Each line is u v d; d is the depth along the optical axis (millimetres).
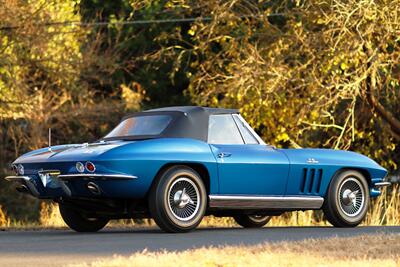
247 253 16656
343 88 40344
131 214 23234
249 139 23922
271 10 45812
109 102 58219
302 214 33156
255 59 42281
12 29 49906
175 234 21984
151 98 65562
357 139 46625
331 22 42219
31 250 18453
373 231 23422
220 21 45281
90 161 21500
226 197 23078
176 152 22219
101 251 18125
